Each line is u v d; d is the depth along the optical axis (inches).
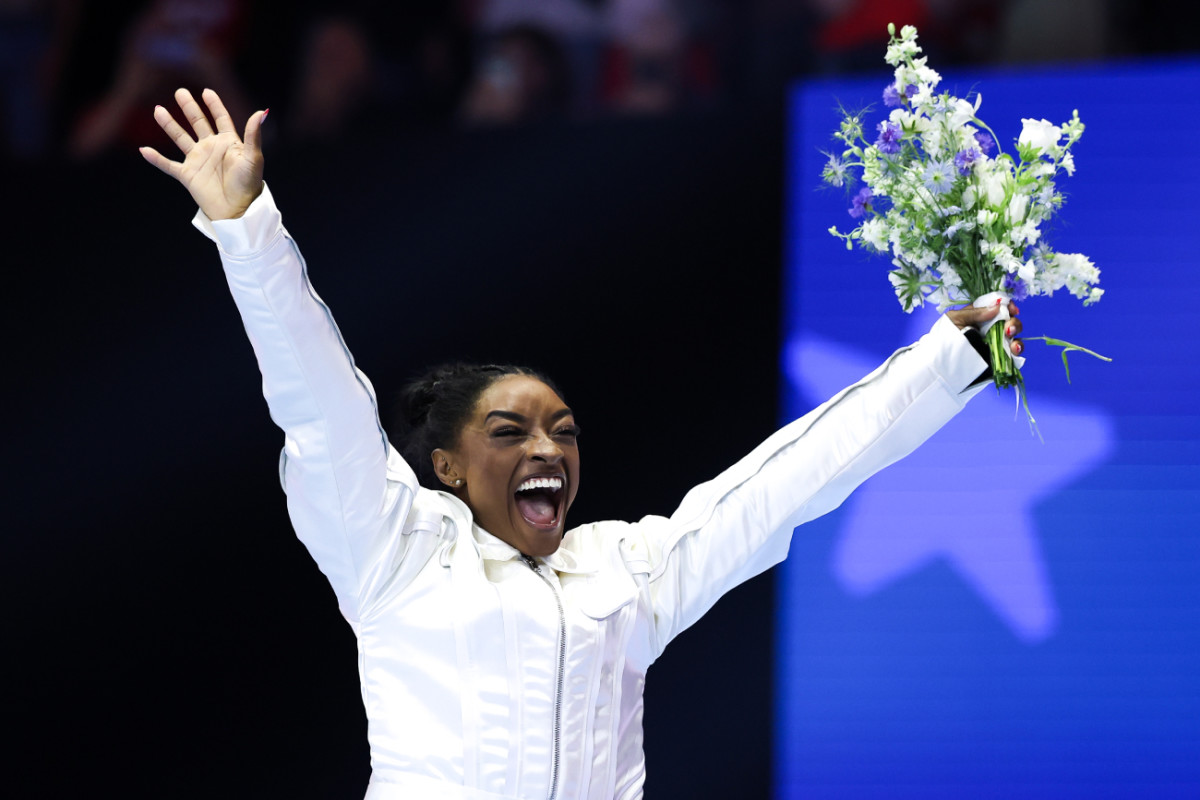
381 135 671.1
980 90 603.2
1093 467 575.5
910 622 584.4
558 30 732.0
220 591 656.4
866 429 361.4
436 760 328.5
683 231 640.4
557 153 657.0
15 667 657.6
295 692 648.4
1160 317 576.1
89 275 685.3
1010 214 358.9
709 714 604.7
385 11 741.3
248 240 308.0
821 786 582.9
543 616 338.3
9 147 751.1
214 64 743.7
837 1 698.8
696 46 719.1
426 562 343.0
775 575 598.9
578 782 334.6
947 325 359.9
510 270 653.9
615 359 637.9
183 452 668.7
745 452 622.5
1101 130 588.7
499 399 358.3
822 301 620.4
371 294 660.1
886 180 366.9
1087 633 569.0
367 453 329.1
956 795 572.1
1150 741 560.4
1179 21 657.6
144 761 650.2
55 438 674.2
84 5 746.8
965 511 584.1
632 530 368.8
